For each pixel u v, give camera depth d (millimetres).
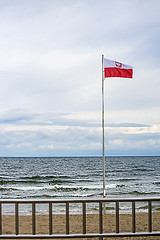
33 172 50844
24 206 15383
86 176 42438
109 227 9586
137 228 9422
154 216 11828
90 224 10117
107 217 11531
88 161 99750
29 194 22656
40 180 36000
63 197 20453
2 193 23453
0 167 65250
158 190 24734
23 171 53375
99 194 21766
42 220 10945
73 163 84688
